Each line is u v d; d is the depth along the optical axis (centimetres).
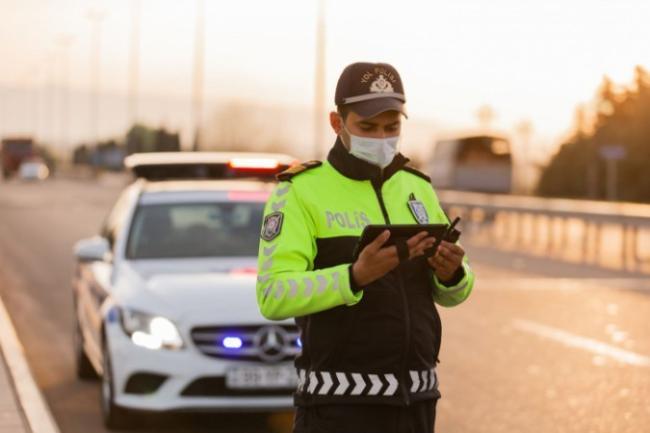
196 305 1295
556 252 4006
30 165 13938
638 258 3591
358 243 619
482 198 5159
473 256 3800
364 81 640
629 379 1606
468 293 676
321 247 654
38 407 1291
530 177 7975
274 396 1280
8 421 1215
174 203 1557
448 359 1784
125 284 1396
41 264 3456
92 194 9569
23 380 1448
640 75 7094
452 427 1336
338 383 646
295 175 662
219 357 1276
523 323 2164
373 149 648
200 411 1284
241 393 1274
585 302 2488
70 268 3334
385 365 645
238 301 1303
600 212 3791
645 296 2597
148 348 1288
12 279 3038
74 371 1747
